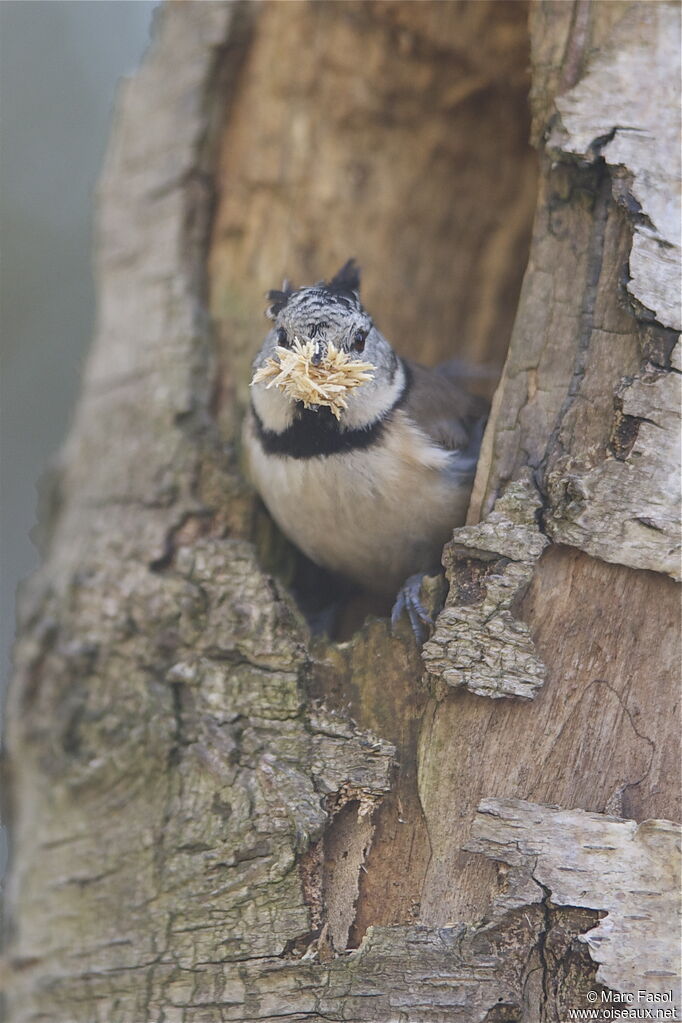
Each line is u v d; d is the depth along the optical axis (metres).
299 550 8.07
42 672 6.34
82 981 5.36
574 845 5.17
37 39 11.59
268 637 5.97
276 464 7.06
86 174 11.64
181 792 5.61
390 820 5.54
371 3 7.91
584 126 5.83
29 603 6.98
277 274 8.44
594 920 5.06
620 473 5.48
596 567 5.54
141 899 5.42
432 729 5.61
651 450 5.46
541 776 5.42
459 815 5.46
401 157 8.95
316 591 8.30
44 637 6.43
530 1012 5.09
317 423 6.80
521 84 8.34
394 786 5.60
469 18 7.86
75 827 5.64
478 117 8.73
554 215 6.06
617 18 5.91
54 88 11.61
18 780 6.11
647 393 5.52
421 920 5.36
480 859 5.37
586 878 5.11
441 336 9.70
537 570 5.60
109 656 6.18
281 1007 5.18
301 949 5.28
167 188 8.10
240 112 8.25
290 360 6.39
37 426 11.45
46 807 5.77
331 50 8.21
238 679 5.88
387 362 7.20
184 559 6.48
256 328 8.17
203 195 8.12
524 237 9.43
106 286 8.24
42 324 11.58
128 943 5.36
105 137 11.69
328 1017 5.15
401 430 7.03
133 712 5.88
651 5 5.86
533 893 5.14
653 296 5.58
